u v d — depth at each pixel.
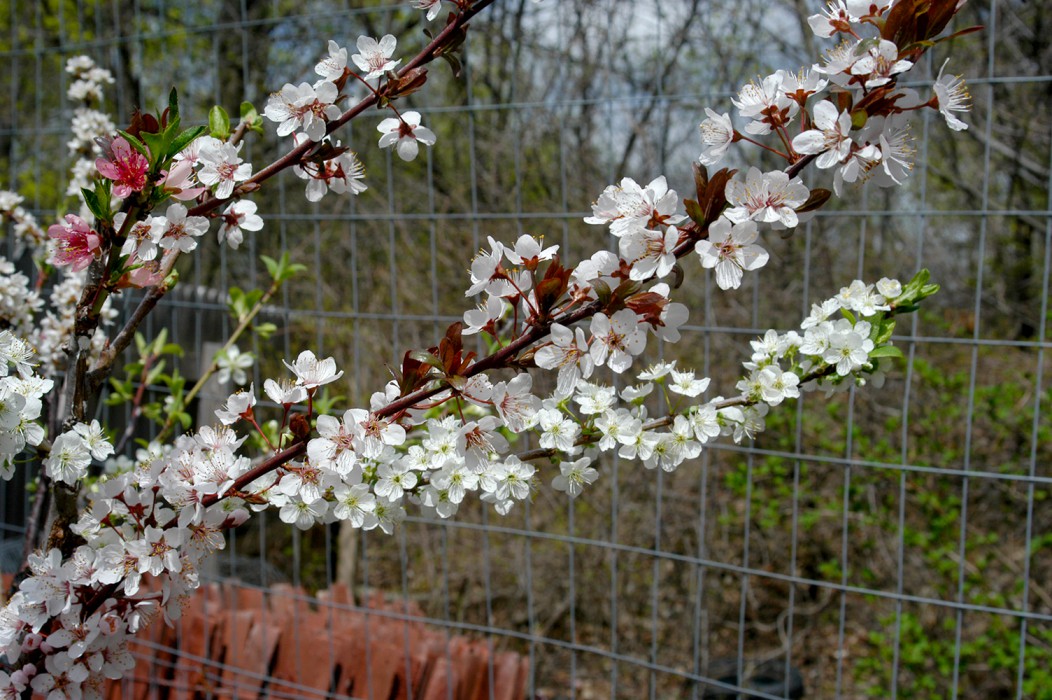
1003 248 5.11
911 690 3.80
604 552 4.45
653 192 0.93
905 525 4.02
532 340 0.95
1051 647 3.66
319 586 5.14
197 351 2.50
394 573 4.98
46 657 1.08
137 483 1.09
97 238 1.12
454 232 4.82
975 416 4.04
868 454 3.97
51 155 4.73
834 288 4.41
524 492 1.15
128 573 1.00
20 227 1.96
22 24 6.80
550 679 4.46
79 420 1.20
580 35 4.28
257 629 2.82
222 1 5.68
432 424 1.18
